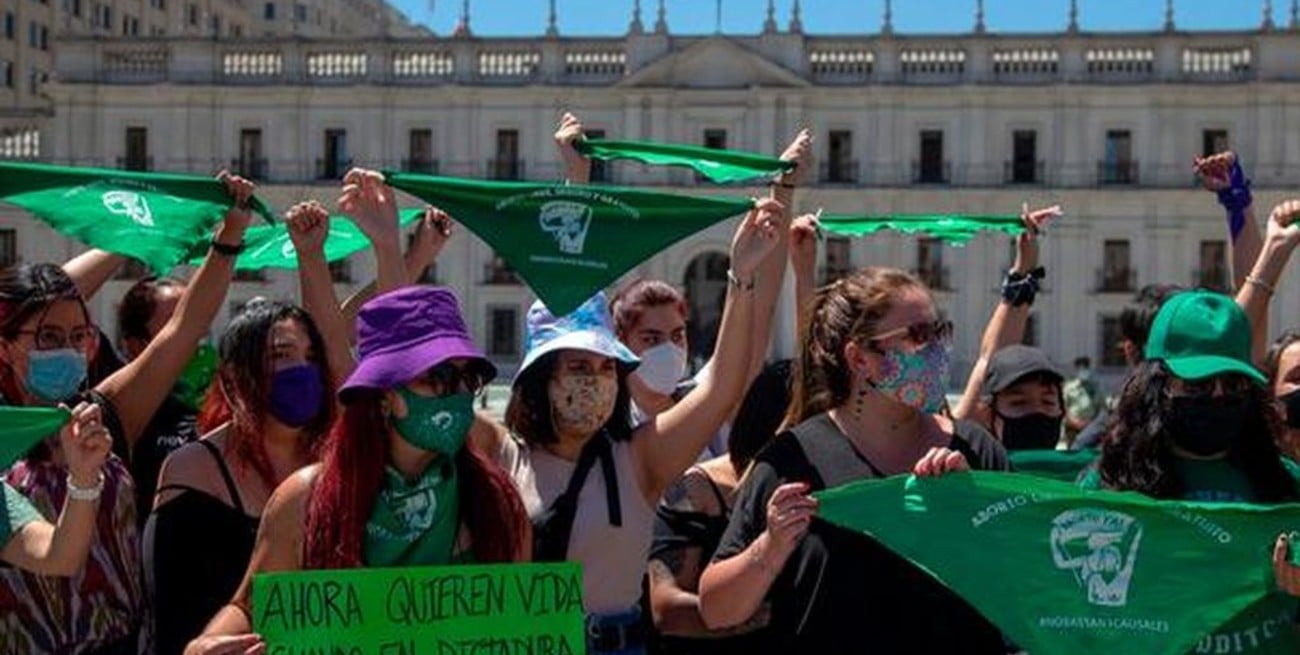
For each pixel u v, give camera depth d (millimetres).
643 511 5738
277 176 66938
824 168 65875
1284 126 63156
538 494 5691
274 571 4828
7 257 67375
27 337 5812
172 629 5879
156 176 6746
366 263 65000
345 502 4738
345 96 66938
